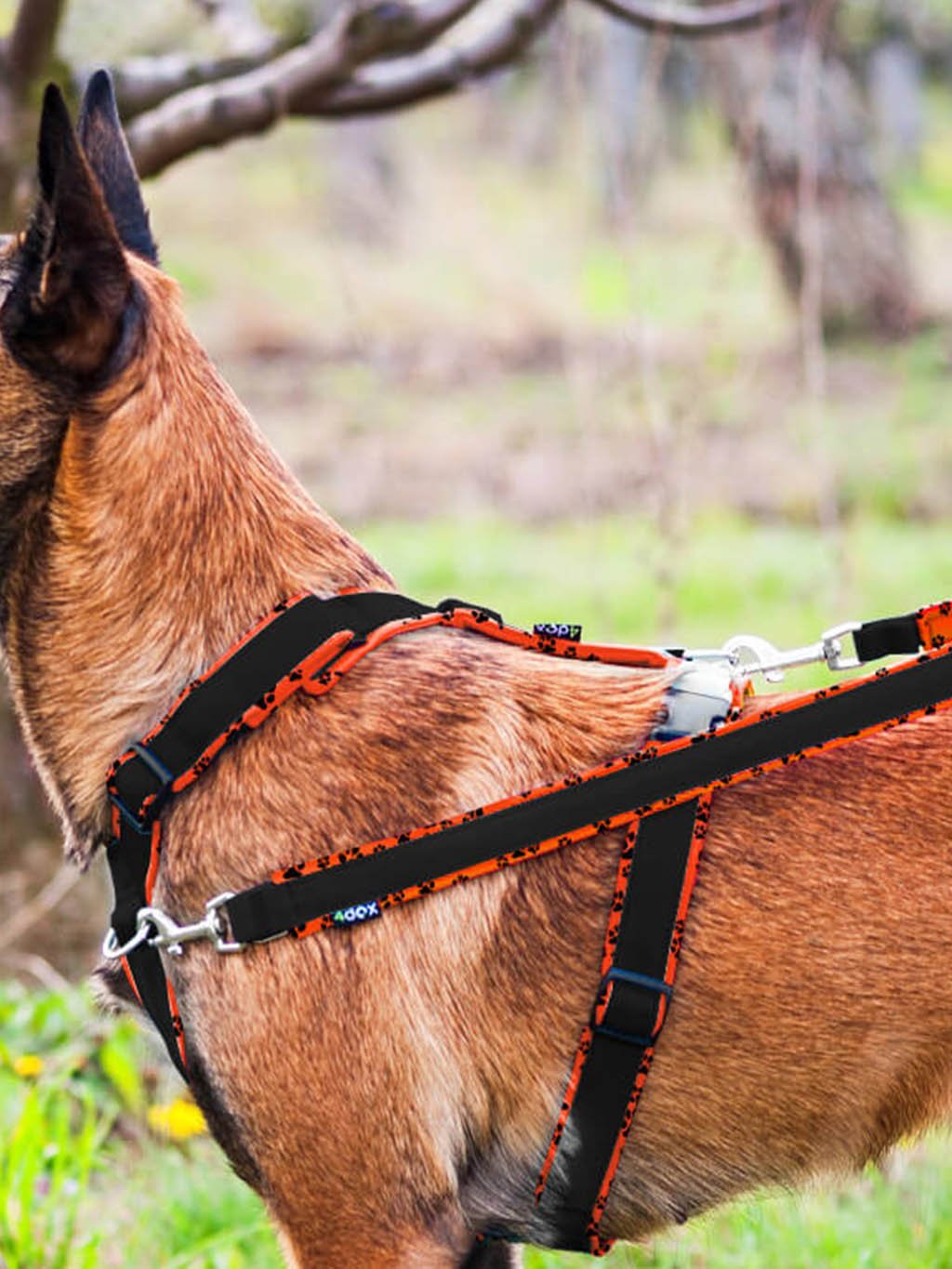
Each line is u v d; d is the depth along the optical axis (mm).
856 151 17469
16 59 5207
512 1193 2883
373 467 14930
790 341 17250
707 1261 4352
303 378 18391
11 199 5219
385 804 2775
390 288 23188
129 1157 4883
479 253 25188
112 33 6094
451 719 2834
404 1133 2748
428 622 2922
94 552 2861
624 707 2896
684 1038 2770
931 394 15578
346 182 27141
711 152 27781
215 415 2924
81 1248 4227
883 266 17484
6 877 5691
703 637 10180
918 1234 4387
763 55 6762
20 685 2975
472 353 19000
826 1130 2822
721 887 2762
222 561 2881
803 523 12836
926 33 19328
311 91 5336
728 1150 2840
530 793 2760
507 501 13625
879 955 2736
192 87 5418
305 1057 2729
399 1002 2732
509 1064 2789
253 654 2824
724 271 7473
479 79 5645
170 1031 2818
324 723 2814
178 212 27734
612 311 19344
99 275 2754
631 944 2738
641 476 12094
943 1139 2982
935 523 12977
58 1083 4719
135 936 2818
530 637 3004
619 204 7227
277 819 2773
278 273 23688
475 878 2764
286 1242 2844
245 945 2725
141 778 2816
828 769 2807
